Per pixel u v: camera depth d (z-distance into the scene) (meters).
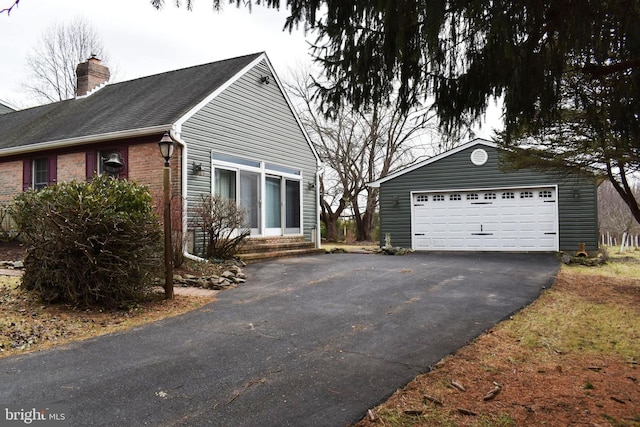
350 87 3.47
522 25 2.87
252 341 5.04
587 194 13.80
